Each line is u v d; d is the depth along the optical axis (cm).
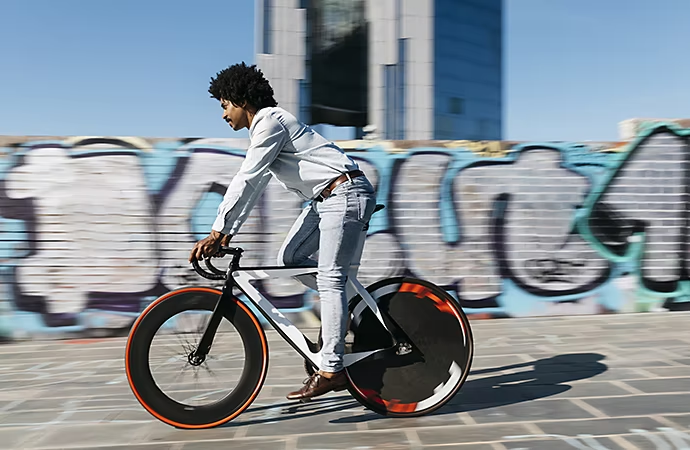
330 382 263
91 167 495
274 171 264
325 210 259
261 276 270
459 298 523
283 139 255
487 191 525
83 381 362
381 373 273
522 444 234
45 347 467
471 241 525
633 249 536
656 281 539
